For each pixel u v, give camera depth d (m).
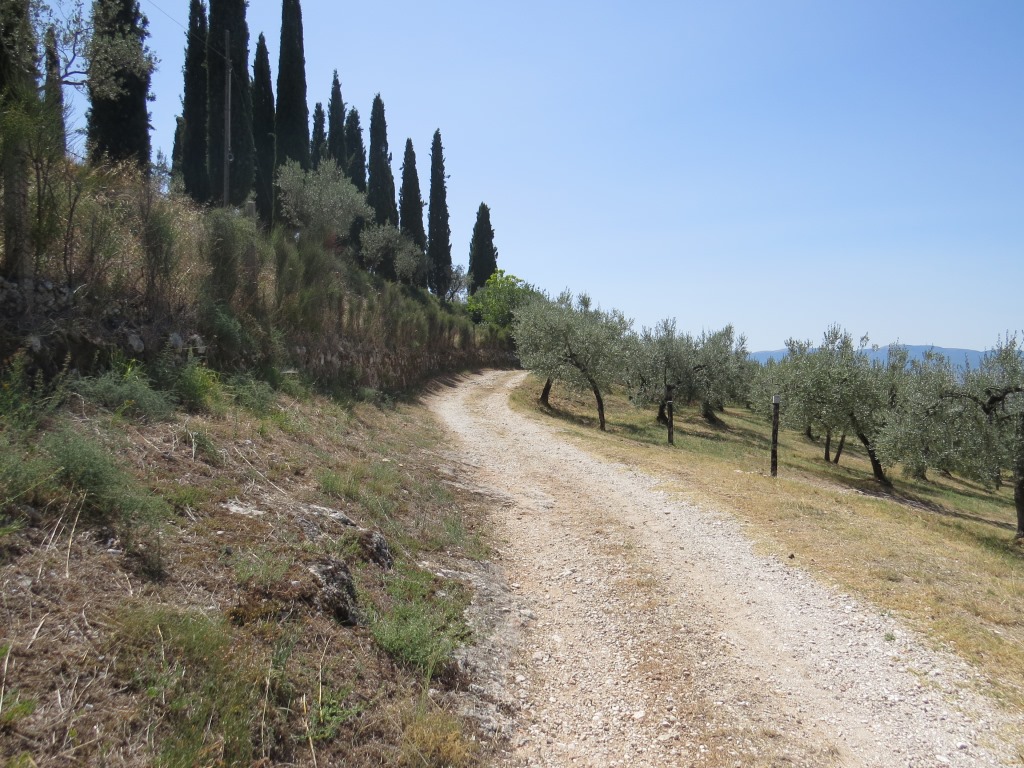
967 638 5.64
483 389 32.16
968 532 11.37
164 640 3.07
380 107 48.53
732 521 9.45
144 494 4.40
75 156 7.24
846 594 6.69
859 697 4.73
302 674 3.46
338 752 3.12
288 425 9.09
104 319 7.43
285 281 14.07
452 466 12.49
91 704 2.55
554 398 33.56
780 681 4.96
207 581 3.85
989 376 13.28
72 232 7.01
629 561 7.65
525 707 4.36
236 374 10.05
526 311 30.11
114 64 10.91
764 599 6.61
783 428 36.38
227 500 5.25
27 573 3.11
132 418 6.05
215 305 10.30
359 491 7.49
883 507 11.30
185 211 11.24
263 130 30.34
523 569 7.38
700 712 4.41
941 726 4.36
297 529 5.26
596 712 4.39
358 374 18.25
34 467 3.81
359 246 41.56
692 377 30.88
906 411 14.80
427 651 4.35
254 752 2.82
